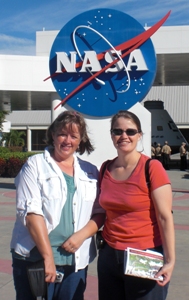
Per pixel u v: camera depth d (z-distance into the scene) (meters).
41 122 55.19
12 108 32.91
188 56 18.66
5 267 6.47
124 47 11.11
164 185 3.18
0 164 22.23
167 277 3.09
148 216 3.23
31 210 3.12
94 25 11.36
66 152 3.32
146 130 11.48
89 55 11.30
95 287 5.63
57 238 3.25
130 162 3.32
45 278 3.03
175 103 53.59
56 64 11.67
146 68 10.98
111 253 3.31
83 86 11.38
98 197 3.45
